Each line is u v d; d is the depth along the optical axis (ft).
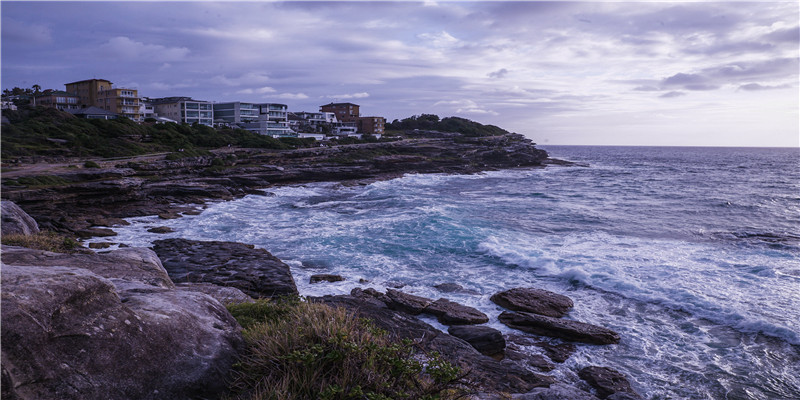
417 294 62.85
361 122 447.83
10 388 11.58
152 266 32.24
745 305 56.08
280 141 302.25
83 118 266.57
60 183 140.05
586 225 112.57
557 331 50.19
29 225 69.10
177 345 16.15
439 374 17.87
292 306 30.53
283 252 85.40
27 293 13.30
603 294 62.39
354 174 246.06
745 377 41.32
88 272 16.28
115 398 13.47
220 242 83.66
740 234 100.27
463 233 97.30
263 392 16.07
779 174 299.99
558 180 259.80
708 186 216.74
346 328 20.12
